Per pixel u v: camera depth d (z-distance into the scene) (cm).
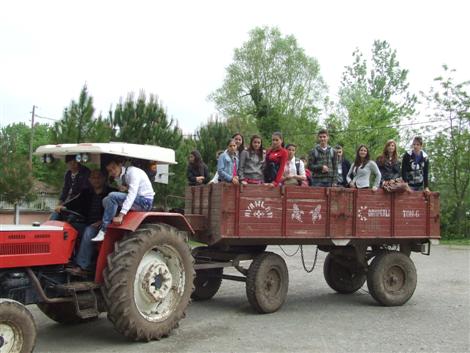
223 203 777
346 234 891
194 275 705
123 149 662
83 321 752
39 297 610
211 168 2188
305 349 625
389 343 659
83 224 677
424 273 1321
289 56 4444
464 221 2742
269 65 4441
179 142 1966
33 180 1820
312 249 1950
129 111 1900
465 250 2030
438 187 2789
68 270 641
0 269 584
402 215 952
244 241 809
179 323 749
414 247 998
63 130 1670
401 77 5028
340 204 887
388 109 3672
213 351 611
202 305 888
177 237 686
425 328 742
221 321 768
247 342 652
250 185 802
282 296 845
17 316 521
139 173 674
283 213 831
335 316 816
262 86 4462
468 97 2741
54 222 660
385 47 5038
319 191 865
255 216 805
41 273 628
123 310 616
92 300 635
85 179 693
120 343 644
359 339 677
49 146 690
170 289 681
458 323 776
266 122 4159
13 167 1780
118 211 663
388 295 901
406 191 954
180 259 689
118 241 652
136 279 644
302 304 913
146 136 1891
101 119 1728
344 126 3725
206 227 809
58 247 629
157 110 1930
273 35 4550
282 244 856
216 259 865
